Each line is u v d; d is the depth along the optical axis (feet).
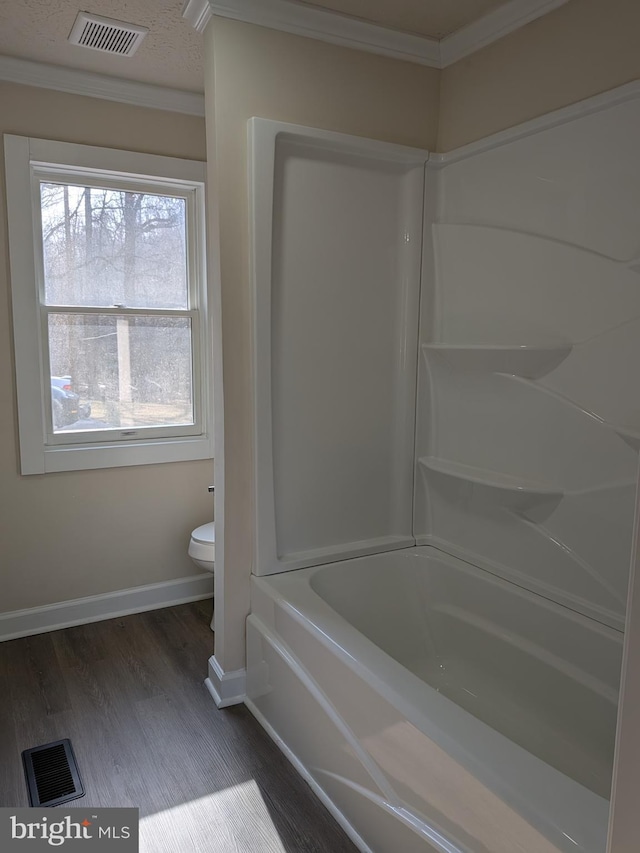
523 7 6.48
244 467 7.21
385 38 7.25
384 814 4.99
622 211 5.65
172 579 10.23
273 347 7.20
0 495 8.79
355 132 7.32
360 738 5.32
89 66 8.39
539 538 6.77
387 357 8.01
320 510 7.79
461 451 7.77
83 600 9.53
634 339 5.60
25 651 8.67
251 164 6.63
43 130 8.52
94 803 5.85
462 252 7.50
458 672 7.45
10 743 6.68
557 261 6.31
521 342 6.79
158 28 7.32
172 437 10.09
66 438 9.36
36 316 8.71
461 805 4.23
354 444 7.92
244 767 6.37
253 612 7.34
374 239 7.68
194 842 5.42
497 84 6.97
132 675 8.09
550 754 6.01
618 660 5.74
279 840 5.46
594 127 5.85
